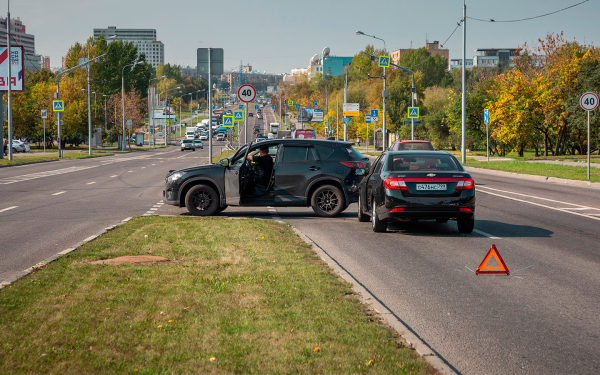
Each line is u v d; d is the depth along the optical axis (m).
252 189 14.04
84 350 4.46
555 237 10.86
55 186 23.11
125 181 25.75
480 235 11.16
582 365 4.52
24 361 4.24
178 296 6.00
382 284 7.19
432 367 4.24
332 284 6.70
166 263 7.77
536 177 26.16
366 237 10.91
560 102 48.78
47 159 46.44
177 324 5.08
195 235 10.24
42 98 76.88
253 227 11.25
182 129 174.38
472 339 5.14
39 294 6.07
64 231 11.48
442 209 10.64
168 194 14.18
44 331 4.90
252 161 14.10
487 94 61.16
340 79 155.25
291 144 14.09
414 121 47.25
